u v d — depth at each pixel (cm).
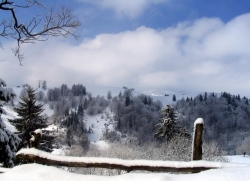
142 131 8288
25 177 437
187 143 2080
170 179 420
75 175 453
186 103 14512
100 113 15075
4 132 941
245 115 11962
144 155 1997
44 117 1991
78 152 2569
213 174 439
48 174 449
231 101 14088
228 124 10231
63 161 500
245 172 443
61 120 11862
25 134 1777
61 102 14925
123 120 10900
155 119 10144
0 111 987
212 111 11669
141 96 15375
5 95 920
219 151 1945
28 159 512
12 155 959
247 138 8244
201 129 562
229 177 421
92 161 495
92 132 11588
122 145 2242
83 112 14438
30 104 1867
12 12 730
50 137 1972
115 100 16362
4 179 430
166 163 488
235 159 3284
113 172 1534
